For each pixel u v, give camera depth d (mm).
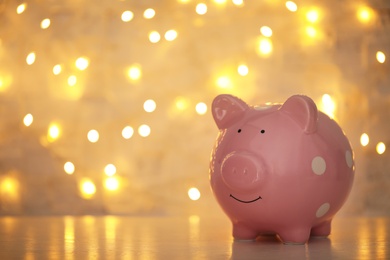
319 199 687
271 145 674
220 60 1127
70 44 1152
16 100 1155
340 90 1149
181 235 777
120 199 1118
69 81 1140
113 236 767
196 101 1119
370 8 1194
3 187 1145
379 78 1176
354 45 1169
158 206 1114
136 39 1142
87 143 1125
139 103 1124
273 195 670
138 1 1164
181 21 1145
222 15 1145
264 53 1134
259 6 1153
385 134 1164
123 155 1117
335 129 718
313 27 1161
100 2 1165
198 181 1110
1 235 780
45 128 1140
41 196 1134
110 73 1136
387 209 1153
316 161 679
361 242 700
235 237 723
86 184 1120
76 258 577
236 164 668
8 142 1149
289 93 1130
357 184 1143
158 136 1116
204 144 1112
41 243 694
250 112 707
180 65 1128
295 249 641
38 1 1187
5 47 1178
